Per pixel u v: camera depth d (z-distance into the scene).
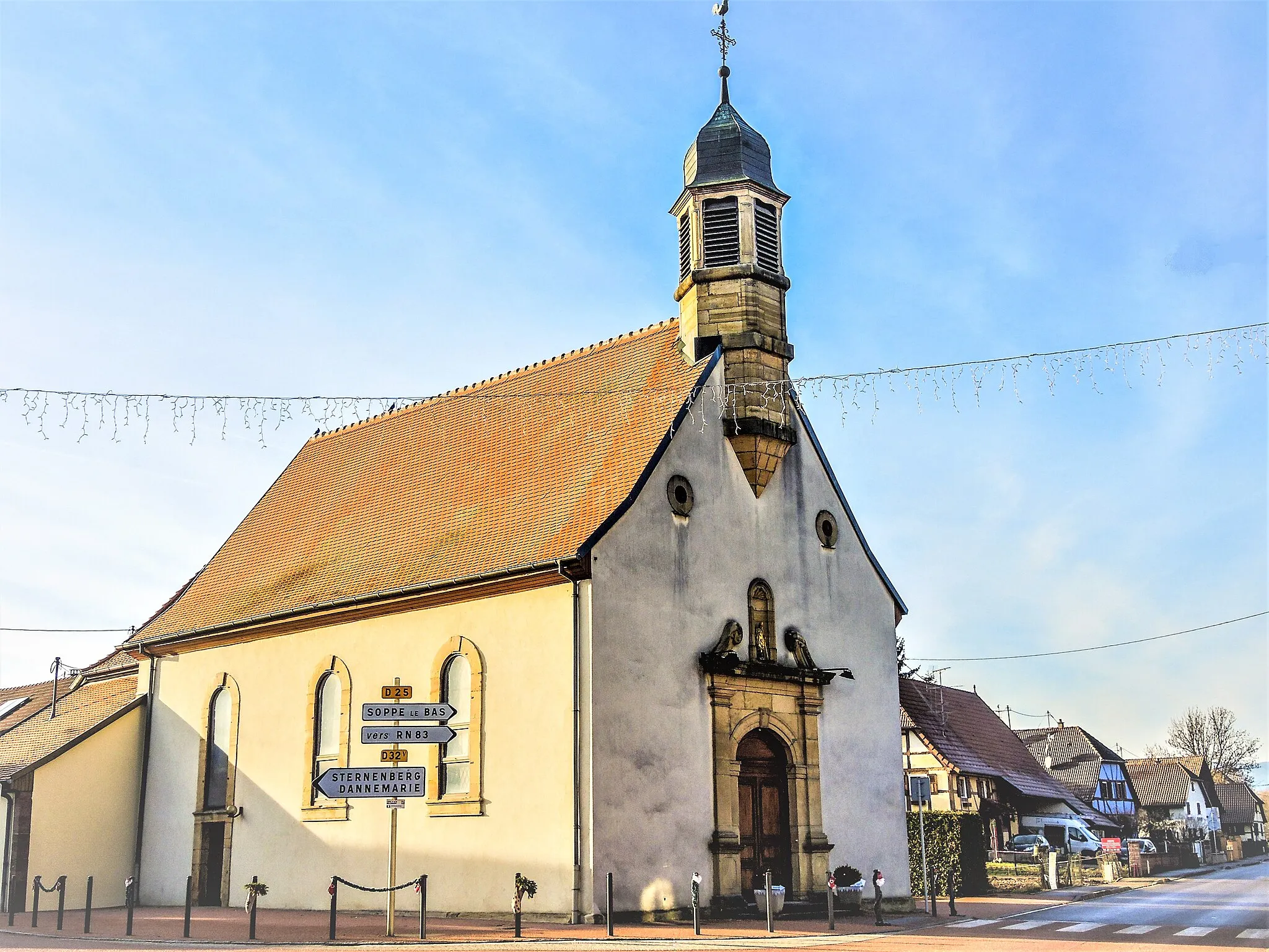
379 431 31.70
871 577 28.34
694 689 23.22
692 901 22.02
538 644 22.36
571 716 21.52
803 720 25.28
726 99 27.81
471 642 23.47
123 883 29.06
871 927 21.52
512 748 22.31
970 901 29.17
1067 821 49.19
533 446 26.50
